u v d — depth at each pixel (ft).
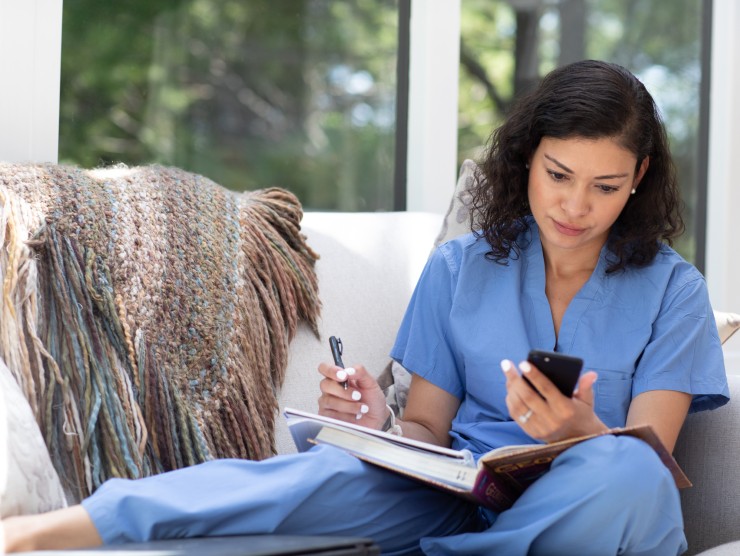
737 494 4.98
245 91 7.41
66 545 3.79
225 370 5.24
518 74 8.00
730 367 7.72
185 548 3.50
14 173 5.16
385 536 4.33
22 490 3.96
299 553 3.47
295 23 7.50
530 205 4.90
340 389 4.79
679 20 8.23
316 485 4.07
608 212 4.65
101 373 4.85
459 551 4.19
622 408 4.82
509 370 4.02
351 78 7.62
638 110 4.62
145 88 7.13
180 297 5.25
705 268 8.25
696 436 5.14
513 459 3.93
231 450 5.15
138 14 7.07
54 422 4.70
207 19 7.29
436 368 5.21
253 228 5.69
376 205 7.69
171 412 5.02
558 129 4.59
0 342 4.65
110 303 5.00
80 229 5.09
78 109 6.91
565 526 3.96
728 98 8.00
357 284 5.95
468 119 7.90
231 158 7.40
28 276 4.82
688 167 8.27
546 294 5.07
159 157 7.18
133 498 3.86
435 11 7.39
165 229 5.36
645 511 3.91
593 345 4.86
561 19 8.05
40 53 6.25
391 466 4.16
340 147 7.63
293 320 5.61
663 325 4.86
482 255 5.22
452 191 7.50
